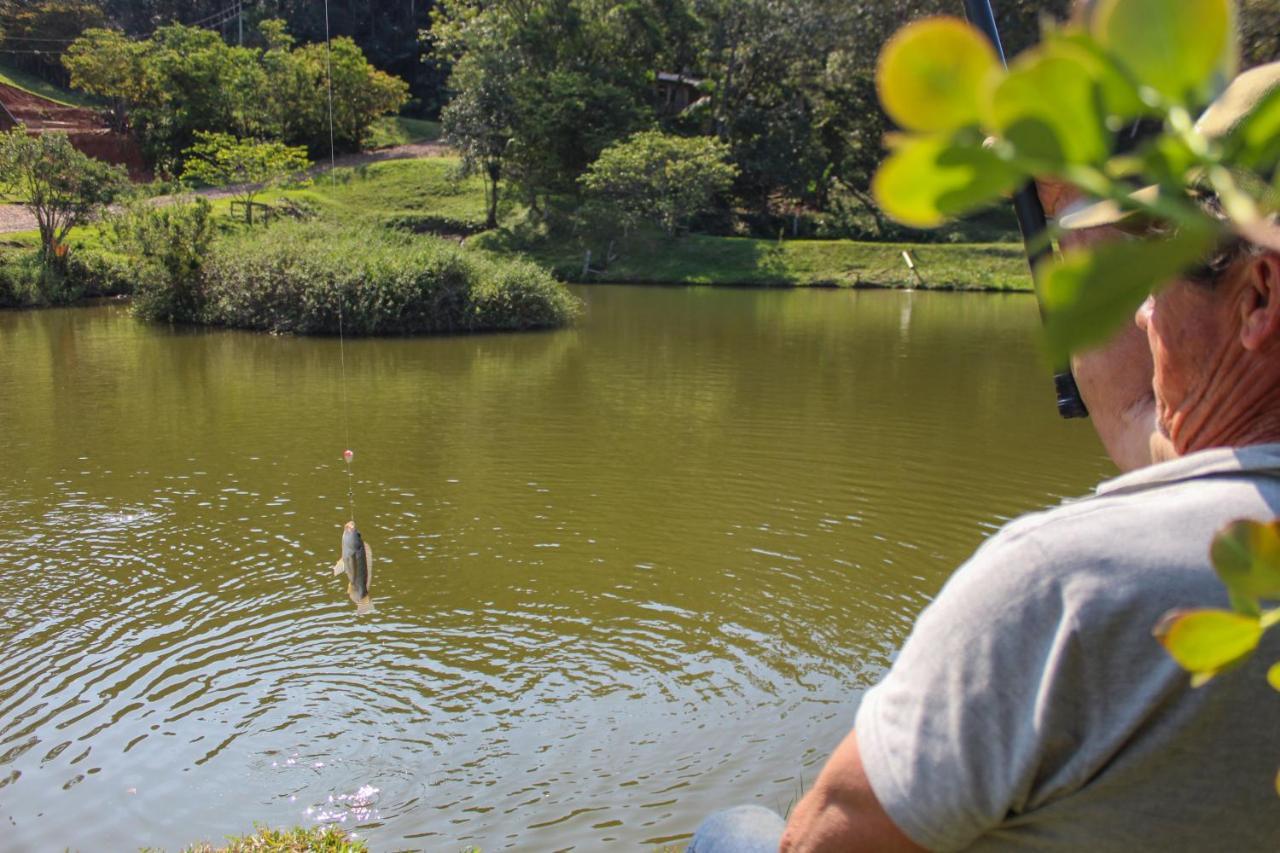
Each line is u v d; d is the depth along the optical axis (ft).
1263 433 3.15
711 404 48.26
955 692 3.10
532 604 25.27
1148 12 1.01
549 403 48.57
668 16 148.97
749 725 19.74
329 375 56.54
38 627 23.89
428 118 212.23
